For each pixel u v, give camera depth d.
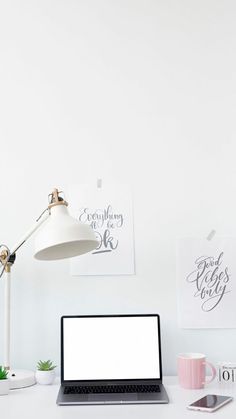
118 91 1.78
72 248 1.49
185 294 1.70
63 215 1.42
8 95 1.77
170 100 1.78
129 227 1.72
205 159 1.76
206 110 1.78
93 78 1.78
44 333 1.68
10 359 1.67
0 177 1.73
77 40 1.79
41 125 1.76
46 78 1.78
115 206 1.73
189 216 1.73
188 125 1.77
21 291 1.69
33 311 1.69
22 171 1.74
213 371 1.50
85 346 1.52
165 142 1.76
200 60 1.79
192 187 1.74
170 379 1.60
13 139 1.75
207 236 1.72
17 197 1.73
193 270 1.71
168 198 1.74
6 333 1.56
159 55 1.79
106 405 1.31
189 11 1.80
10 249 1.71
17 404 1.32
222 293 1.70
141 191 1.74
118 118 1.77
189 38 1.80
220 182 1.75
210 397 1.35
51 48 1.79
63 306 1.69
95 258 1.70
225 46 1.79
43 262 1.70
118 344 1.53
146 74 1.78
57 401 1.32
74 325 1.54
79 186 1.74
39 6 1.80
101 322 1.55
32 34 1.79
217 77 1.79
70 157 1.75
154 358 1.52
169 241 1.72
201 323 1.69
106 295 1.70
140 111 1.77
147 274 1.71
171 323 1.69
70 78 1.78
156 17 1.80
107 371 1.50
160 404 1.32
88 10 1.79
